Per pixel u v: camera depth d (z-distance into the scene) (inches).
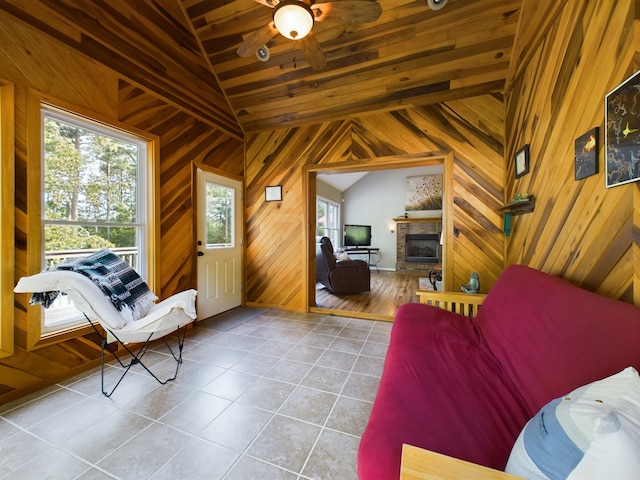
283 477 47.8
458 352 58.4
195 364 89.4
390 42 104.3
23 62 71.3
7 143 69.2
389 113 127.6
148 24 98.7
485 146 112.5
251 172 157.8
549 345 45.5
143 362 90.4
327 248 193.6
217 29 110.4
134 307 79.4
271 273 154.9
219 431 59.0
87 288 68.6
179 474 48.3
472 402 42.0
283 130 150.2
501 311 65.1
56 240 80.4
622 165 46.6
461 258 116.2
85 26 83.1
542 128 77.2
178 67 113.8
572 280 60.9
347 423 61.5
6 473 48.3
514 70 98.7
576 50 61.1
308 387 75.9
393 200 317.4
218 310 142.4
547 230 73.0
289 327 124.4
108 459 51.5
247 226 159.9
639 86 42.8
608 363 35.4
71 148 83.8
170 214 113.7
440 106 119.3
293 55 115.0
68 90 80.0
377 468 30.7
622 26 47.1
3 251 69.2
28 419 62.6
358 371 84.8
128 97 96.2
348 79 119.8
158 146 107.3
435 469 24.1
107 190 93.7
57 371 79.0
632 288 44.9
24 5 71.1
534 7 80.4
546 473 22.6
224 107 142.1
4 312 69.2
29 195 72.9
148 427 60.1
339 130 137.4
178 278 117.7
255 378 80.7
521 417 39.5
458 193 116.3
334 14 71.6
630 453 18.6
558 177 68.0
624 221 46.7
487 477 23.3
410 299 174.6
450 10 92.0
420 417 38.1
